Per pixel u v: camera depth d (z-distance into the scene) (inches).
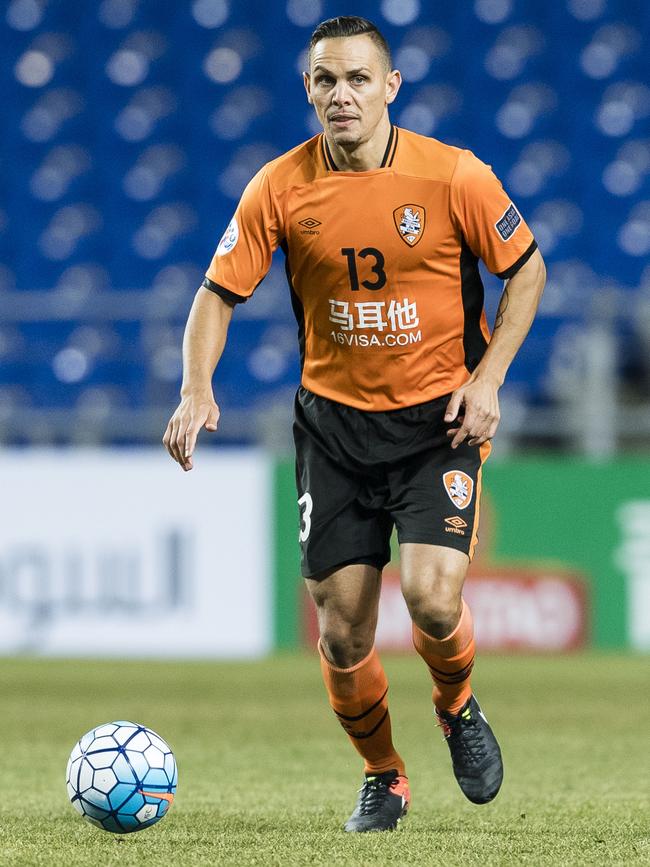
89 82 2466.8
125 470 1592.0
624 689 1259.8
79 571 1590.8
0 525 1599.4
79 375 1946.4
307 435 577.0
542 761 822.5
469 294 569.6
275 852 498.6
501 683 1311.5
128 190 2297.0
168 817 599.2
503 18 2416.3
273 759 834.2
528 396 1854.1
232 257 568.4
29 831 555.5
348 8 2470.5
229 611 1584.6
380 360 561.3
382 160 553.0
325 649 565.3
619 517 1572.3
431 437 565.3
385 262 550.3
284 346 1907.0
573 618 1574.8
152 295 2039.9
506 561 1579.7
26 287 2209.6
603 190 2183.8
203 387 556.1
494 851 502.3
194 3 2524.6
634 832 554.9
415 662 1536.7
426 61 2375.7
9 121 2438.5
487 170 558.6
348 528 562.6
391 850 503.8
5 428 1644.9
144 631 1589.6
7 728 1003.9
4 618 1598.2
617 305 1637.6
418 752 873.5
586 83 2322.8
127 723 542.3
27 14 2564.0
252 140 2353.6
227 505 1585.9
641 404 1777.8
